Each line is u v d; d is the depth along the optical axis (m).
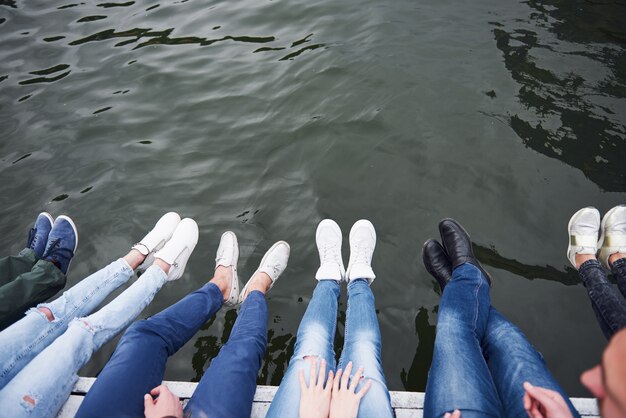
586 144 2.88
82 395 1.70
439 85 3.43
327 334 1.79
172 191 3.03
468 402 1.33
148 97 3.85
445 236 2.32
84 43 4.70
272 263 2.41
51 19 5.20
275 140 3.27
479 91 3.33
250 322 1.87
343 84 3.60
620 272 2.10
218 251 2.50
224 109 3.62
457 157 2.93
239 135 3.37
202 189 3.02
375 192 2.83
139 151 3.35
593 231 2.30
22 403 1.45
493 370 1.57
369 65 3.71
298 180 2.98
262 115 3.50
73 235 2.58
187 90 3.87
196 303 1.95
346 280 2.33
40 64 4.43
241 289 2.47
